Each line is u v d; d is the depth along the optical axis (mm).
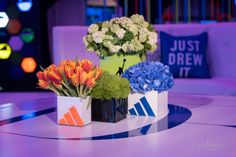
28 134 1199
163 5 4859
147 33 1541
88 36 1574
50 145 1071
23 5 4238
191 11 4848
